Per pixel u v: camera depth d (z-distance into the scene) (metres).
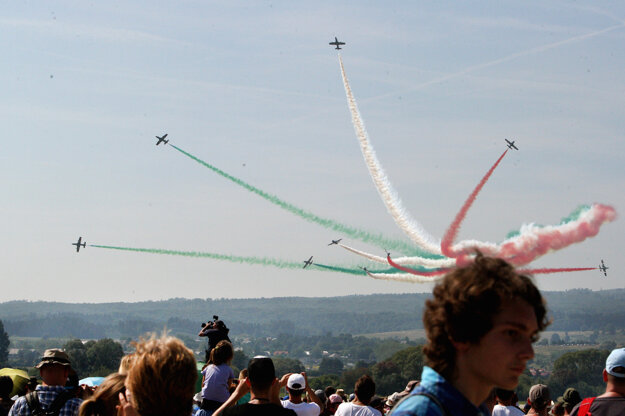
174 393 7.34
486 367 5.88
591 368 153.75
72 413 12.13
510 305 5.89
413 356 150.25
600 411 11.23
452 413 5.82
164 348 7.52
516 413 15.53
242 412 11.52
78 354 147.38
